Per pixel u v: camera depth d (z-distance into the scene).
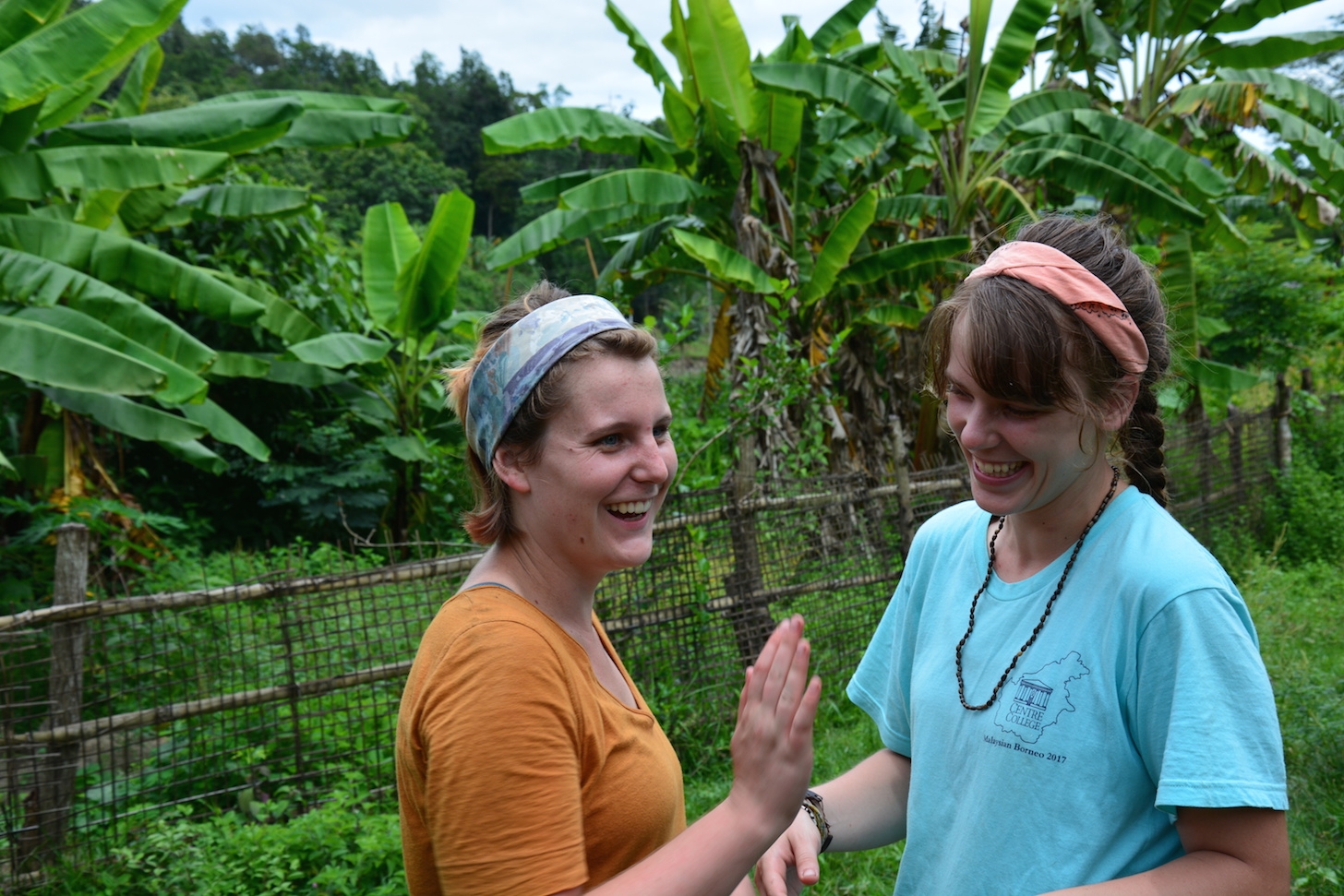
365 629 4.16
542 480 1.19
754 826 1.06
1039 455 1.21
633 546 1.22
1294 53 9.05
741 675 4.65
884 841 1.58
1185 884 1.10
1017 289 1.18
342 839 3.48
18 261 6.13
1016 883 1.22
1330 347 13.17
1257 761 1.09
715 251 7.57
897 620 1.59
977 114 8.67
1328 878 3.12
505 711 1.04
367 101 8.84
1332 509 8.16
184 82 63.59
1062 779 1.21
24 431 7.41
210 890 3.21
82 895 3.33
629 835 1.16
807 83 7.91
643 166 9.38
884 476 5.89
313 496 9.02
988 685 1.31
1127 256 1.26
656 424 1.22
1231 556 7.31
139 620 4.32
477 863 1.01
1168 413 8.62
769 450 7.34
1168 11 9.16
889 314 8.34
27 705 3.58
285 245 10.03
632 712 1.25
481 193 67.50
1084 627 1.23
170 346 6.41
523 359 1.17
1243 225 13.45
